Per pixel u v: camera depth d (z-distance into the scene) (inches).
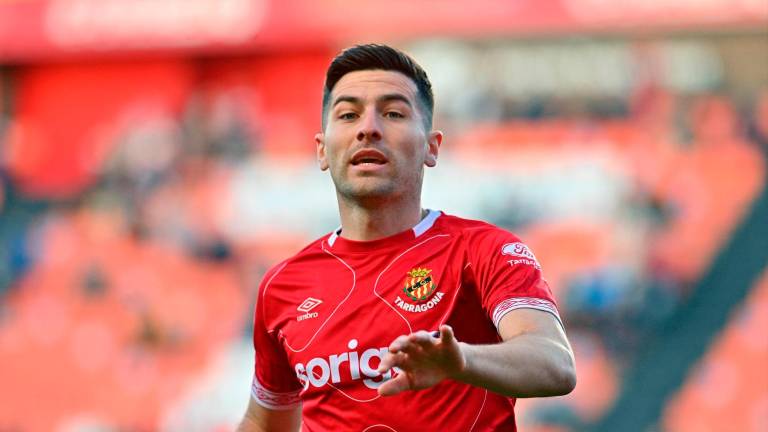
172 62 2196.1
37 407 1882.4
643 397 1676.9
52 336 1947.6
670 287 1822.1
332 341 354.0
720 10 2021.4
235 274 1977.1
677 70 2033.7
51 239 2059.5
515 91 2062.0
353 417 347.6
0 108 2207.2
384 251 364.2
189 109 2160.4
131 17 2180.1
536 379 290.5
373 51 374.6
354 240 372.2
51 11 2208.4
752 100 1998.0
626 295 1822.1
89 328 1945.1
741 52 2027.6
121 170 2128.4
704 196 1914.4
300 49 2155.5
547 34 2064.5
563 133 2018.9
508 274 335.6
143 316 1939.0
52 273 2023.9
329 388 352.5
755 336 1731.1
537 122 2032.5
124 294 1973.4
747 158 1946.4
